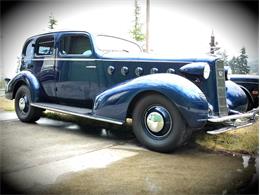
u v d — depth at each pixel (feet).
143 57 12.09
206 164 9.20
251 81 15.08
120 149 10.75
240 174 8.32
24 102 15.94
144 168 8.66
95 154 10.03
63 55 14.66
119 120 11.25
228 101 13.10
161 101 10.26
